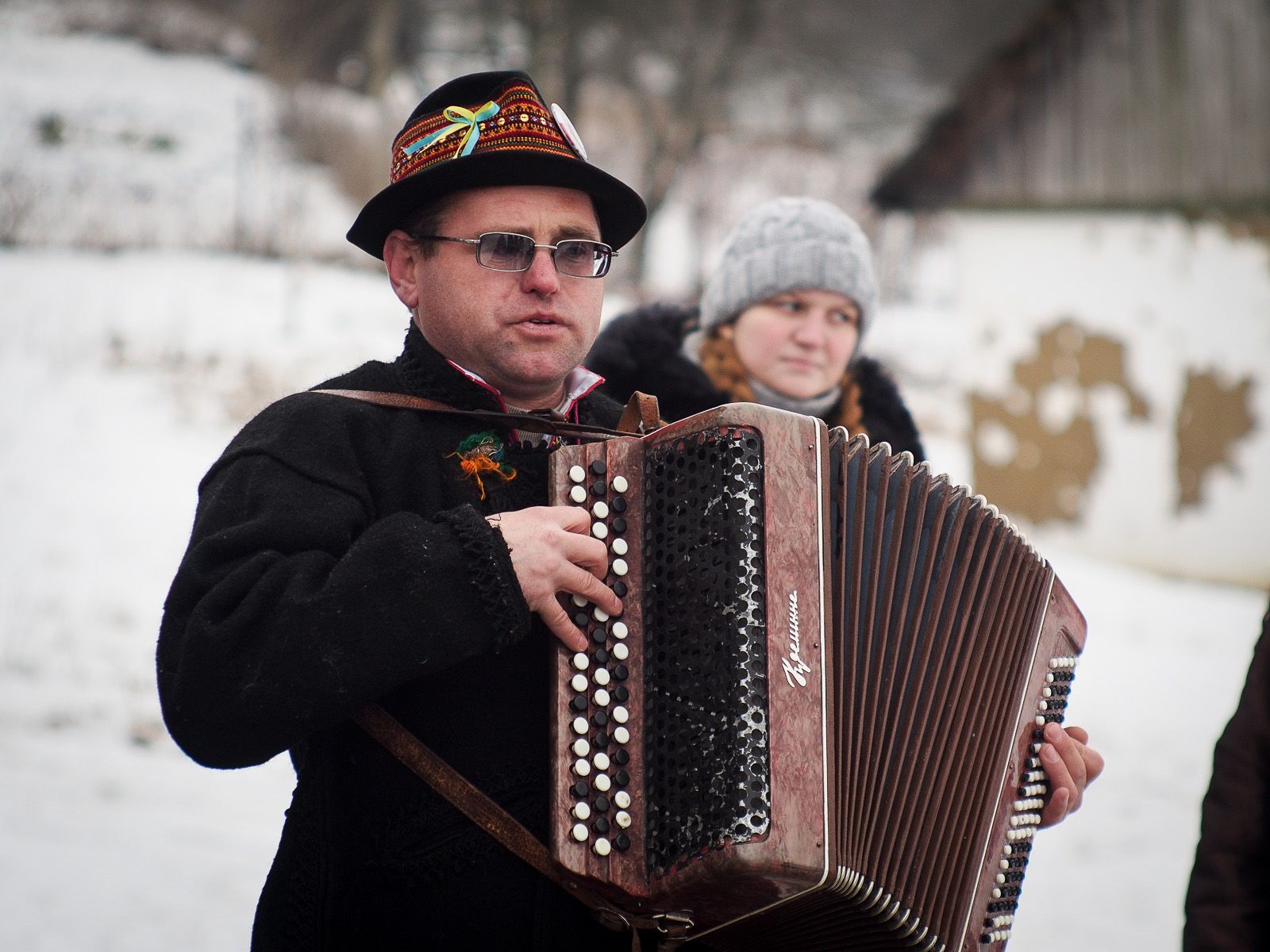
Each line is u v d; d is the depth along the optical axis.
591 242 10.13
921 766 9.77
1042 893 21.78
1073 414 53.09
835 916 9.48
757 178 135.25
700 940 9.81
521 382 10.15
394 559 8.77
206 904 18.98
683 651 9.01
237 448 9.60
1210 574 50.75
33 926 17.83
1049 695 10.98
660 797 8.96
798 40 136.12
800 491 9.25
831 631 9.21
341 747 9.61
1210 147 51.72
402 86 124.31
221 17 130.12
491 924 9.32
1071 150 53.78
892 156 141.62
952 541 10.29
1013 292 54.53
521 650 9.65
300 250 81.19
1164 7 52.66
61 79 107.94
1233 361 51.25
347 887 9.45
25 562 34.34
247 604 8.70
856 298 15.41
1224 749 10.63
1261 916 10.38
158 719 25.92
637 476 9.43
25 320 60.09
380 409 10.00
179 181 91.12
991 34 155.12
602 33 119.81
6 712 25.19
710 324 15.86
